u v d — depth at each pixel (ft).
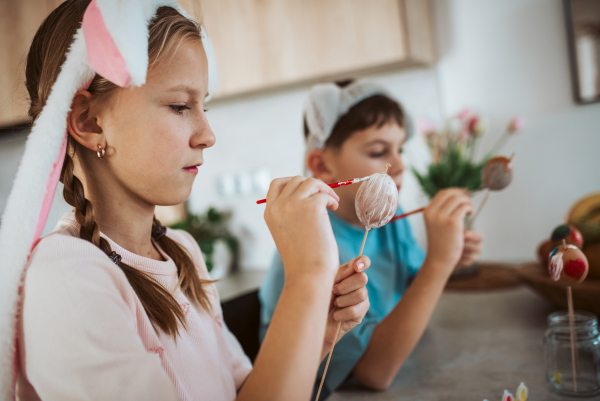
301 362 1.41
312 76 5.43
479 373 2.69
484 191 5.58
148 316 1.71
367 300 1.96
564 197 5.24
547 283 3.26
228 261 6.91
